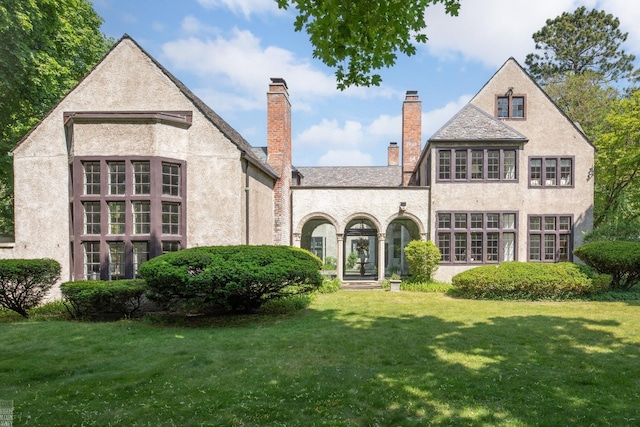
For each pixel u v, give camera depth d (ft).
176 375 18.39
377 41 17.11
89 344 24.12
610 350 22.93
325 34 16.57
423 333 27.22
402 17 16.25
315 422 13.51
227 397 15.69
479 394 16.08
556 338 25.75
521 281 42.60
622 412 14.51
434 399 15.61
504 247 56.39
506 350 22.88
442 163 56.39
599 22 110.83
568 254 57.06
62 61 49.57
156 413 14.17
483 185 55.93
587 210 57.21
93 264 36.65
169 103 39.29
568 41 114.42
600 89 98.22
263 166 47.78
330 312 35.78
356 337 26.02
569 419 13.87
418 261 53.42
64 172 38.70
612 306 38.78
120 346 23.65
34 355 21.53
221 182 39.42
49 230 38.58
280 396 15.84
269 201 54.44
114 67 39.50
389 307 38.47
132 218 36.45
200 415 14.05
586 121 91.04
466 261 55.77
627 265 43.55
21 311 34.32
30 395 15.76
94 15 58.39
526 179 58.08
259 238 48.34
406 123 71.97
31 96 44.75
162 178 37.27
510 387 16.90
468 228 55.77
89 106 39.19
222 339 25.44
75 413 14.06
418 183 70.44
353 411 14.51
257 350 22.85
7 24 34.42
